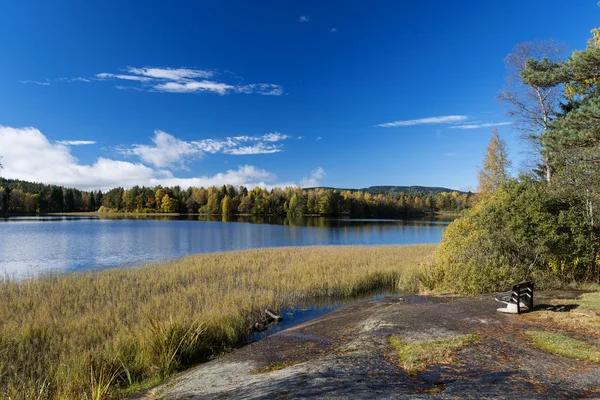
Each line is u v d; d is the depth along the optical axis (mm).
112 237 45500
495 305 10914
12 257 28828
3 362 7527
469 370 5793
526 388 4992
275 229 64188
